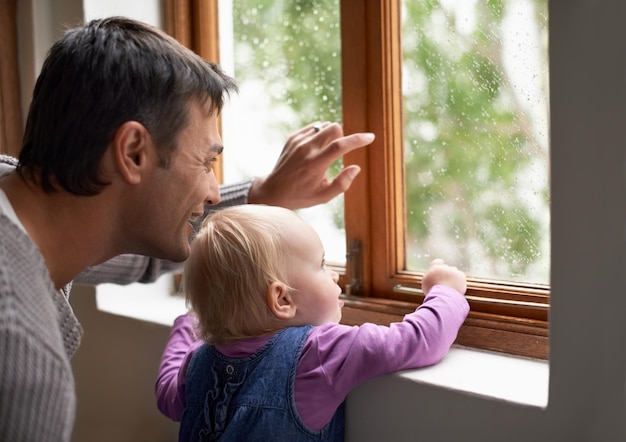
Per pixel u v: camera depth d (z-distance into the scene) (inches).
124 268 52.5
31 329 26.8
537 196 46.4
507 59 46.9
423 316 42.6
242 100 65.4
